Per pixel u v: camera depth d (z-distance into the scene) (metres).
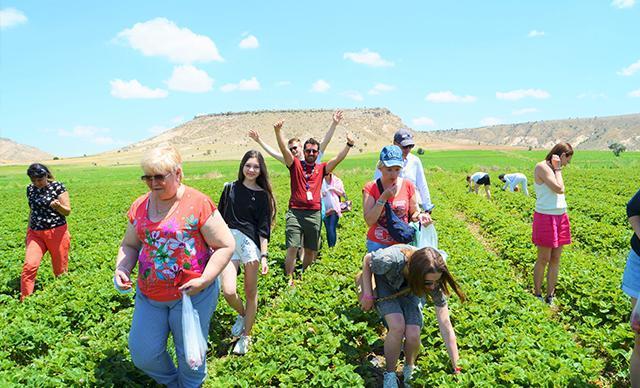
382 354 6.10
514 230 13.48
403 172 6.77
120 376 5.04
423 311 6.57
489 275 8.84
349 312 6.67
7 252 12.12
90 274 9.09
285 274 8.98
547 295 7.88
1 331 6.07
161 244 4.29
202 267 4.50
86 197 29.84
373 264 4.98
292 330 6.13
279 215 16.78
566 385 4.75
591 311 7.23
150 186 4.12
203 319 4.61
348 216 16.61
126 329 6.30
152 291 4.40
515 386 4.71
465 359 5.18
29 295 7.94
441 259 4.67
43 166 8.12
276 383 5.31
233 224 5.97
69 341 5.91
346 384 4.91
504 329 6.07
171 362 4.83
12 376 4.90
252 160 6.00
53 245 8.46
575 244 12.47
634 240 4.59
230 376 5.11
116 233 14.86
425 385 4.91
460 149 141.25
